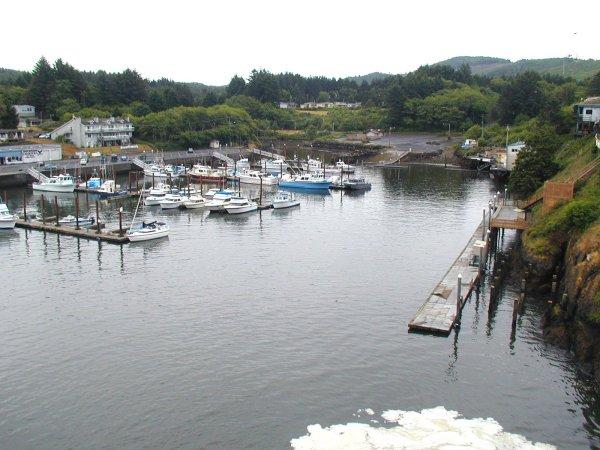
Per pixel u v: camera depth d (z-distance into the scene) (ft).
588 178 233.76
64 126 603.26
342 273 233.55
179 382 146.30
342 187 458.91
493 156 567.59
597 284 150.61
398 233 303.07
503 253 253.24
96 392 141.90
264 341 168.86
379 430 126.00
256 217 349.20
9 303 199.00
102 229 303.27
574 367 153.38
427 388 143.64
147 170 504.02
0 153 476.13
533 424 129.49
